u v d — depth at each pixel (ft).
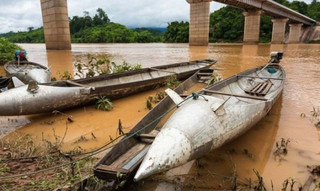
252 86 26.63
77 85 23.45
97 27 335.88
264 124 19.17
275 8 195.72
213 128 12.46
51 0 110.32
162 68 36.50
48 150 14.97
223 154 14.78
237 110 14.21
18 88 19.80
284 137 16.96
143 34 306.96
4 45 60.08
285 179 12.38
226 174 12.77
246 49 121.29
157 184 11.93
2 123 19.97
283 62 59.57
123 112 22.63
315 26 272.31
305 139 16.63
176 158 10.77
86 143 16.52
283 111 22.00
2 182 11.55
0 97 18.43
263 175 12.70
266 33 262.67
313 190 11.14
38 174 12.45
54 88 20.63
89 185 11.32
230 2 160.35
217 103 13.53
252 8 183.01
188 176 12.57
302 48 131.44
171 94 16.05
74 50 114.73
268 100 17.12
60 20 111.65
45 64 56.08
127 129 18.75
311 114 21.18
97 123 20.06
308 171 13.05
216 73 42.14
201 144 11.79
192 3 161.99
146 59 67.97
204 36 162.09
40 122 20.24
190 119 12.31
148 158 10.52
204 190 11.50
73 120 20.65
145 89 28.71
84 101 22.53
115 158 12.30
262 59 67.56
